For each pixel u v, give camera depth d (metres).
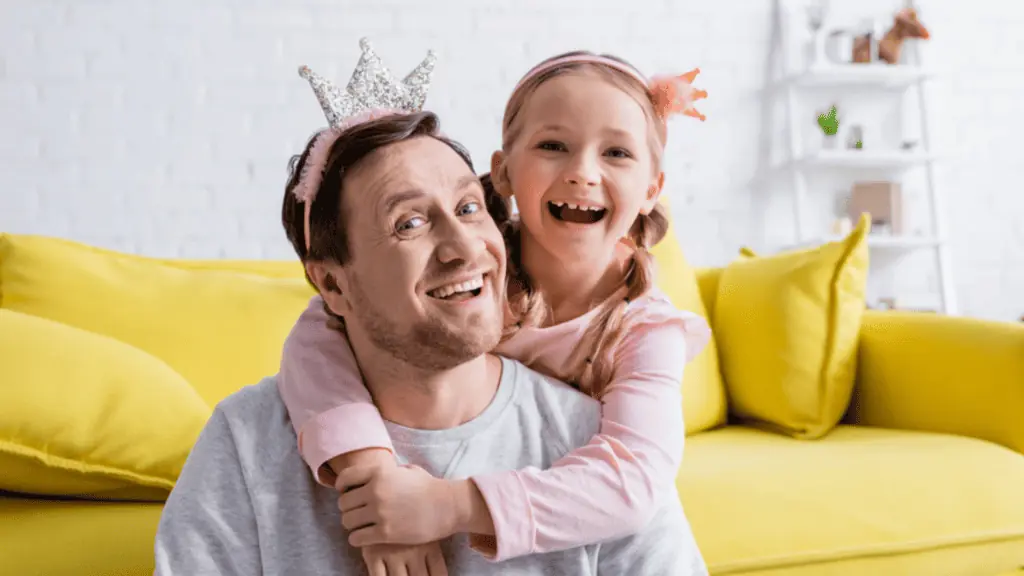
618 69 0.96
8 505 1.19
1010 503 1.47
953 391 1.73
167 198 3.20
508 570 0.78
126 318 1.48
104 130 3.16
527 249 1.01
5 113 3.11
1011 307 3.76
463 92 3.38
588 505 0.77
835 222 3.46
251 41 3.25
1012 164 3.77
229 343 1.51
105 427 1.17
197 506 0.78
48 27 3.13
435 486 0.73
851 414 1.95
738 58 3.57
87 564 1.01
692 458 1.56
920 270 3.67
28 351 1.18
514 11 3.41
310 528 0.78
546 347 0.96
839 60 3.53
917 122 3.71
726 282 2.05
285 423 0.83
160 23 3.19
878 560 1.37
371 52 0.85
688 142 3.54
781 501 1.38
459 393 0.82
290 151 3.27
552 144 0.94
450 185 0.74
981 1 3.75
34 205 3.12
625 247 1.03
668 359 0.95
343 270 0.76
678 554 0.84
